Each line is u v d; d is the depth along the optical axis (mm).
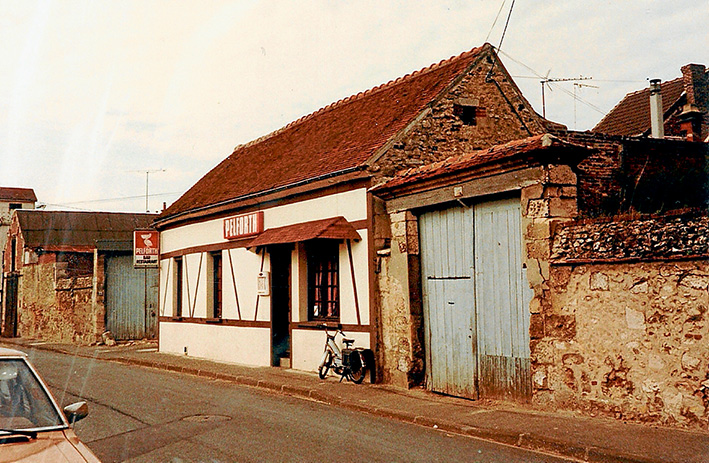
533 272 8789
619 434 7102
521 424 7906
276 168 16312
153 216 32906
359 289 12305
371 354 11844
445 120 12984
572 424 7730
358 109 16359
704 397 7039
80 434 8281
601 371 8008
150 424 8812
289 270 14445
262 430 8328
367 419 9102
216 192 18438
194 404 10438
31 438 4336
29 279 30719
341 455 6992
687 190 13766
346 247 12695
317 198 13578
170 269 20453
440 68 14758
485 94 13531
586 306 8203
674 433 7008
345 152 13430
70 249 27469
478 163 9438
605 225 8047
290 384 11984
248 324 15938
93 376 14664
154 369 16406
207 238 18094
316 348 13430
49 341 27234
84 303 25203
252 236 15680
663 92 21594
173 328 20031
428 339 11086
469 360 10109
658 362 7449
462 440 7695
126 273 24500
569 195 8812
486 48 13641
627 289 7781
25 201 47125
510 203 9453
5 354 5090
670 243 7344
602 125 21922
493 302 9703
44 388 4914
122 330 24281
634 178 13547
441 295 10789
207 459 6910
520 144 8938
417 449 7242
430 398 10297
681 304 7277
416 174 10797
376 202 12008
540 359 8695
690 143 13961
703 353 7062
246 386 12734
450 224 10617
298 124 19609
